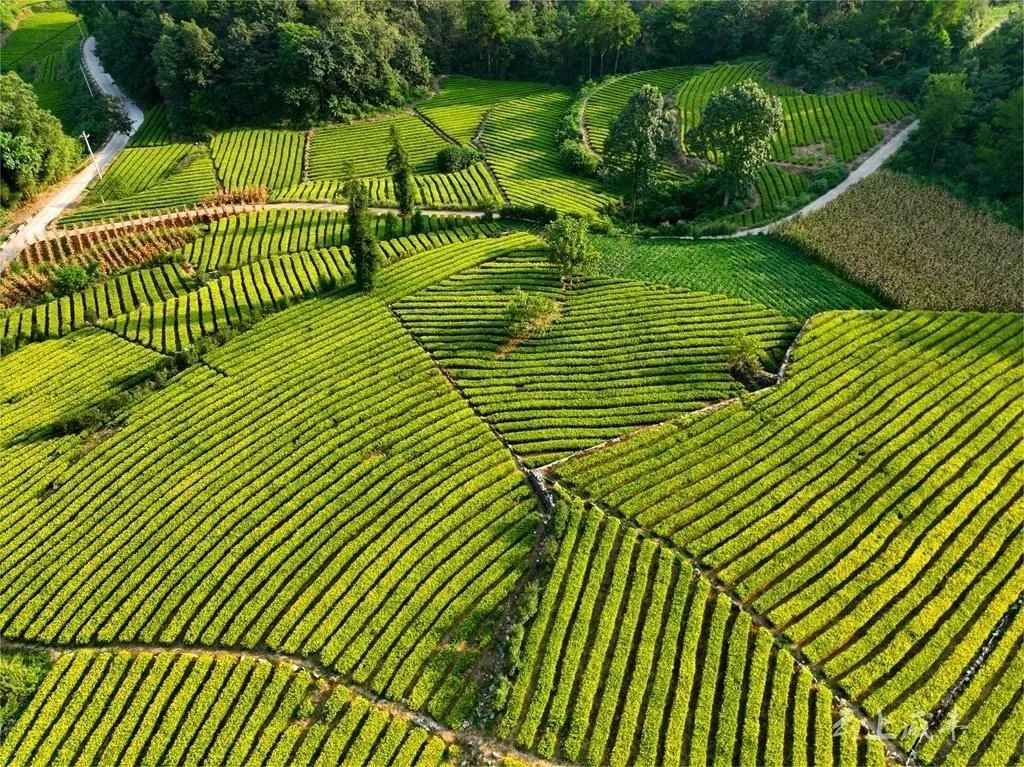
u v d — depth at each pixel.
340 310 72.50
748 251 80.62
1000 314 66.12
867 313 66.75
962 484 50.12
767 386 59.69
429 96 136.50
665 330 66.25
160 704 41.38
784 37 126.94
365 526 50.22
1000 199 86.25
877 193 87.88
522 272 76.62
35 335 73.31
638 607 43.72
